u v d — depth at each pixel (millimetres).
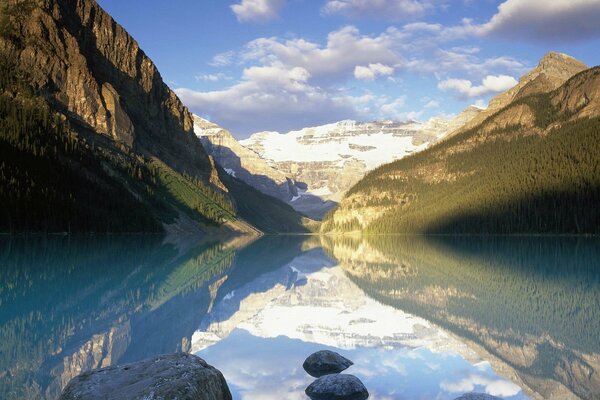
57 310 27234
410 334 24391
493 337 23016
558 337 22766
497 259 69750
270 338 23484
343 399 14453
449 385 15773
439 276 50531
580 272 50594
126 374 11461
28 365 16781
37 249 69312
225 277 50469
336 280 50812
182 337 22766
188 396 10367
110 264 53906
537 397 14500
